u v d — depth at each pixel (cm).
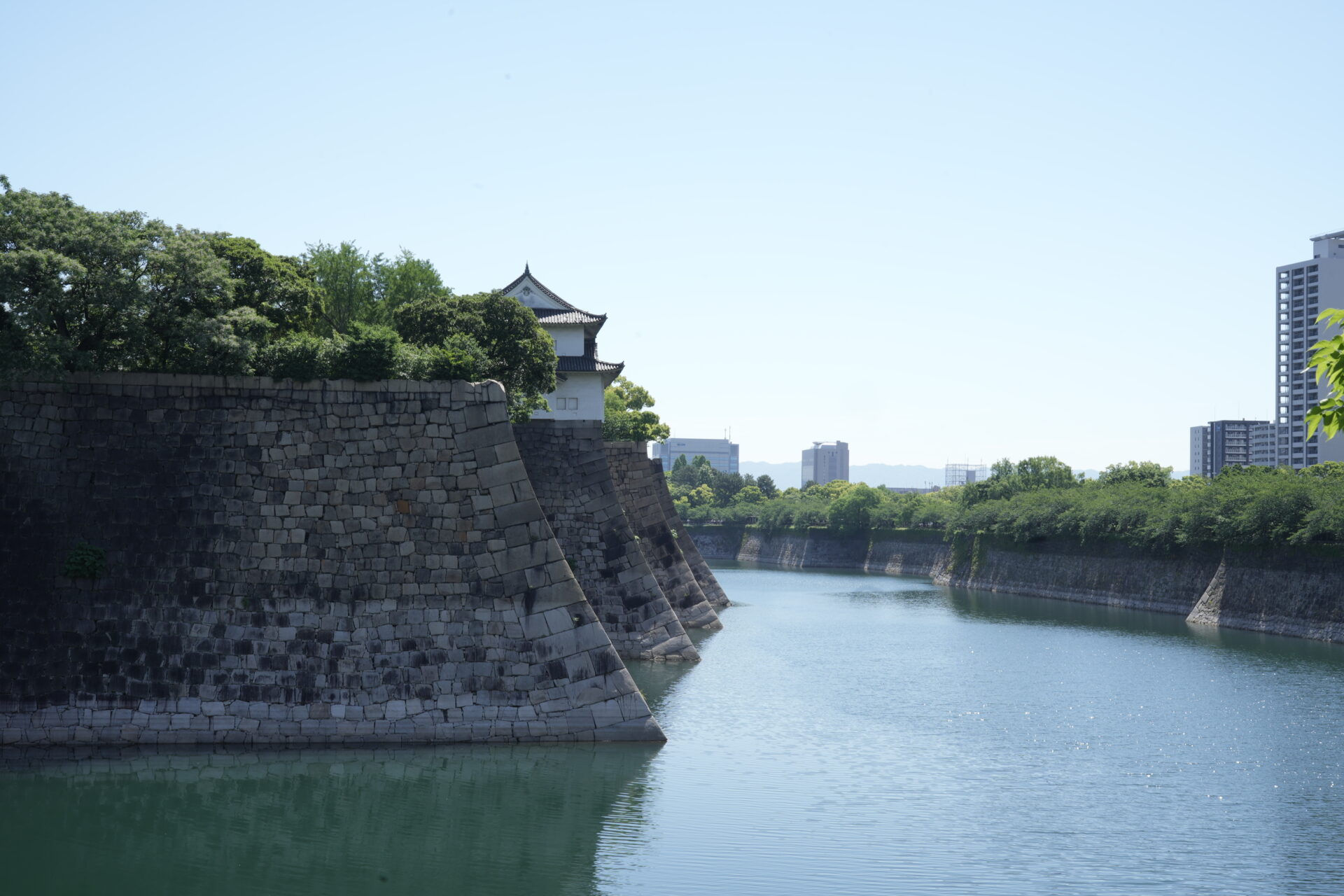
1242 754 3588
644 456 6869
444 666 3167
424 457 3228
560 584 3259
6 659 3012
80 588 3078
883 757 3469
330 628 3138
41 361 2981
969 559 12212
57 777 2850
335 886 2284
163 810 2677
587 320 6719
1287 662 5688
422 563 3198
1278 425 19600
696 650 5884
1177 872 2434
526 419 5166
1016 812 2888
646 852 2508
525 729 3184
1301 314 19075
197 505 3166
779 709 4238
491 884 2305
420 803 2786
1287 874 2433
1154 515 8781
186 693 3056
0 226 3081
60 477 3133
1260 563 7381
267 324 3462
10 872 2303
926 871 2419
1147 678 5172
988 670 5394
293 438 3216
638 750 3225
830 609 8794
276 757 3019
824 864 2445
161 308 3219
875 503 16550
